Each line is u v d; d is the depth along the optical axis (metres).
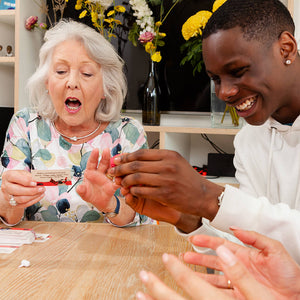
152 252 1.01
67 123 1.49
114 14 2.42
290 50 0.87
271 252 0.64
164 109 2.56
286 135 1.10
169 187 0.73
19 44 2.46
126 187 0.78
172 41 2.50
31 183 1.11
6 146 1.55
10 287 0.79
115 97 1.57
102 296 0.76
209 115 2.53
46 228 1.21
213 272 0.89
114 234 1.15
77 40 1.45
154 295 0.46
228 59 0.83
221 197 0.76
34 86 1.55
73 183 1.48
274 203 1.13
